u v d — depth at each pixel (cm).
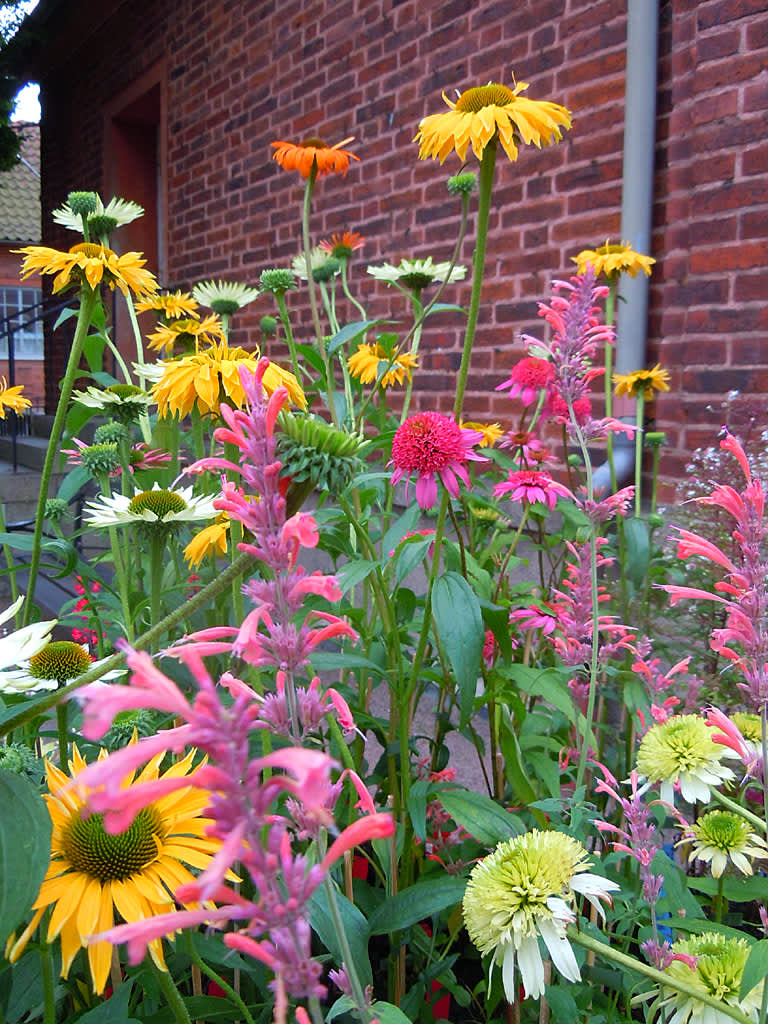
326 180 506
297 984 45
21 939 78
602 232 343
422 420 148
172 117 685
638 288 320
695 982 109
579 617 155
